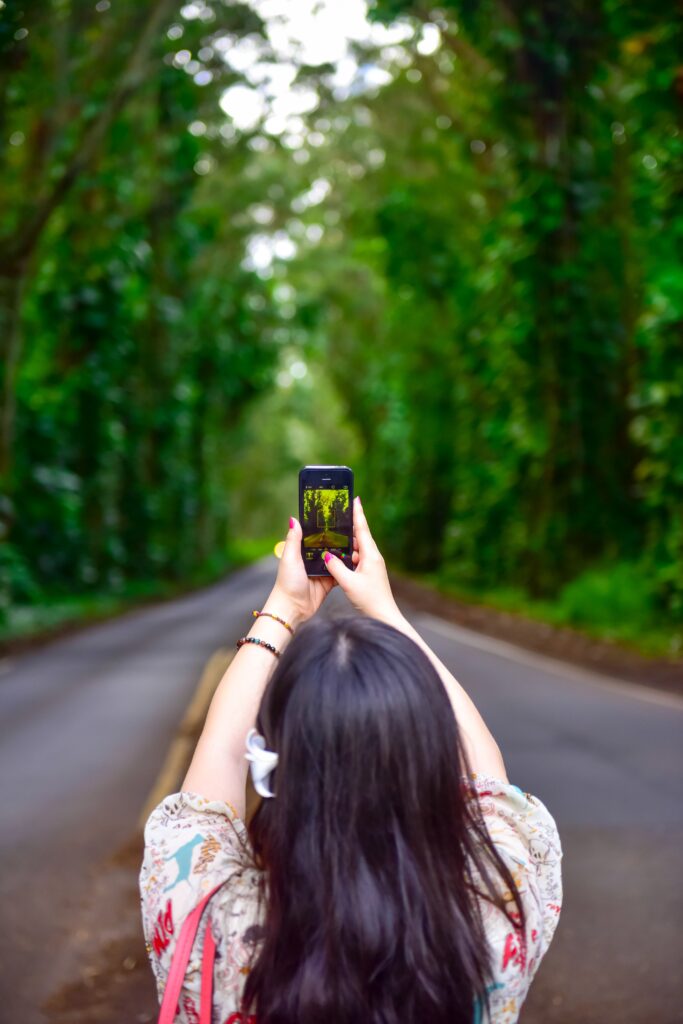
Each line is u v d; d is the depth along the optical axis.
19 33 17.89
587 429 26.25
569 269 24.64
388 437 53.16
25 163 21.52
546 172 24.09
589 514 26.31
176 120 26.20
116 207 29.41
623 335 25.95
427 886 1.34
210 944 1.41
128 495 42.06
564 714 11.11
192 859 1.47
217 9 23.88
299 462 103.38
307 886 1.35
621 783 7.93
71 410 33.50
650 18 15.66
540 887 1.51
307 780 1.38
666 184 16.94
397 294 36.72
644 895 5.45
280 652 1.66
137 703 12.70
